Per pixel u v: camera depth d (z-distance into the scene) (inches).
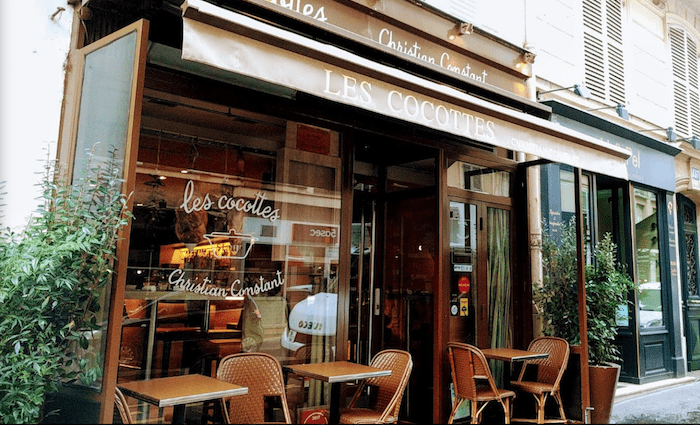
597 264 237.9
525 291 227.9
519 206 233.6
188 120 148.5
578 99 280.4
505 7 241.0
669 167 331.0
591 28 298.2
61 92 139.5
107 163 117.6
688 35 383.6
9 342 106.5
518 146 166.6
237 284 155.1
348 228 174.4
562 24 277.1
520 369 218.8
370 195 230.7
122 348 133.3
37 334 105.2
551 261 229.5
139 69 113.1
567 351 200.8
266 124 163.2
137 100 112.7
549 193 247.0
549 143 177.2
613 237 307.9
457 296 205.6
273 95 164.1
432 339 197.2
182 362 143.2
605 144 196.7
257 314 158.1
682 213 361.4
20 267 101.6
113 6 140.0
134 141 112.0
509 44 223.1
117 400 110.7
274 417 148.5
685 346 333.1
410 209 212.8
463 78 199.0
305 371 143.9
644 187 317.4
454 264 205.6
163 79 142.7
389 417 147.4
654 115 339.0
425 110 142.9
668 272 321.1
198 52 102.9
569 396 209.3
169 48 144.1
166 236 142.8
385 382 161.3
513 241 230.1
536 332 227.5
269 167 162.9
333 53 122.9
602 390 209.6
